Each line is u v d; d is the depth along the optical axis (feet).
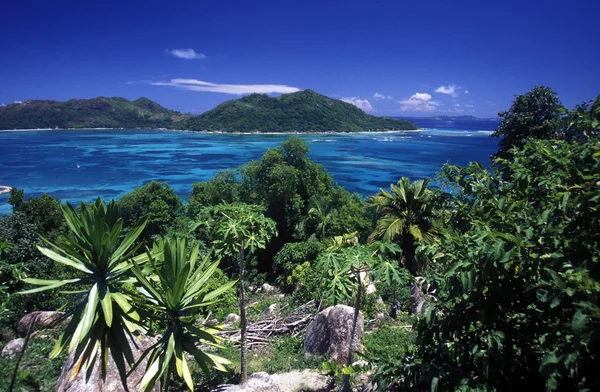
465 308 15.15
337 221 110.52
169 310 20.66
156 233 116.67
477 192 18.61
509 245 13.14
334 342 37.45
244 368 31.09
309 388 32.99
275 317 52.49
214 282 56.85
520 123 57.98
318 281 56.75
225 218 29.89
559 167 15.66
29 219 100.68
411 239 67.51
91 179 275.80
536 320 14.70
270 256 118.62
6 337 45.60
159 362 20.16
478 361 14.76
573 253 12.32
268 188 120.67
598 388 12.90
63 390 27.20
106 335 19.54
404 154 409.08
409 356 20.11
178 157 390.63
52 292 63.87
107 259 19.94
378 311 49.98
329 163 339.98
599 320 11.15
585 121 15.01
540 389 15.12
